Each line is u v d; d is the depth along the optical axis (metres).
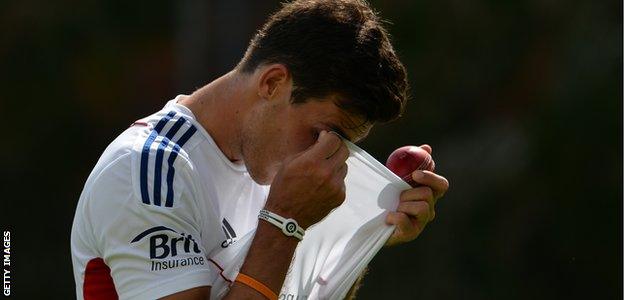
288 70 8.59
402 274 35.50
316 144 8.48
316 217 8.55
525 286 35.38
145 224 8.23
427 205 9.52
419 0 41.09
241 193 9.27
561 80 38.66
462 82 40.72
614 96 36.66
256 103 8.76
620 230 35.75
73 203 43.22
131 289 8.21
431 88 40.69
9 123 43.62
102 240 8.42
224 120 8.88
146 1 45.84
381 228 9.58
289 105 8.59
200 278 8.22
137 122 8.88
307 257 9.70
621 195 35.81
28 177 43.31
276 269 8.36
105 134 44.62
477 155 37.84
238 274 8.38
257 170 8.87
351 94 8.46
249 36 45.75
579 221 36.03
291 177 8.43
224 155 8.92
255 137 8.76
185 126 8.80
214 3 46.09
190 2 46.09
